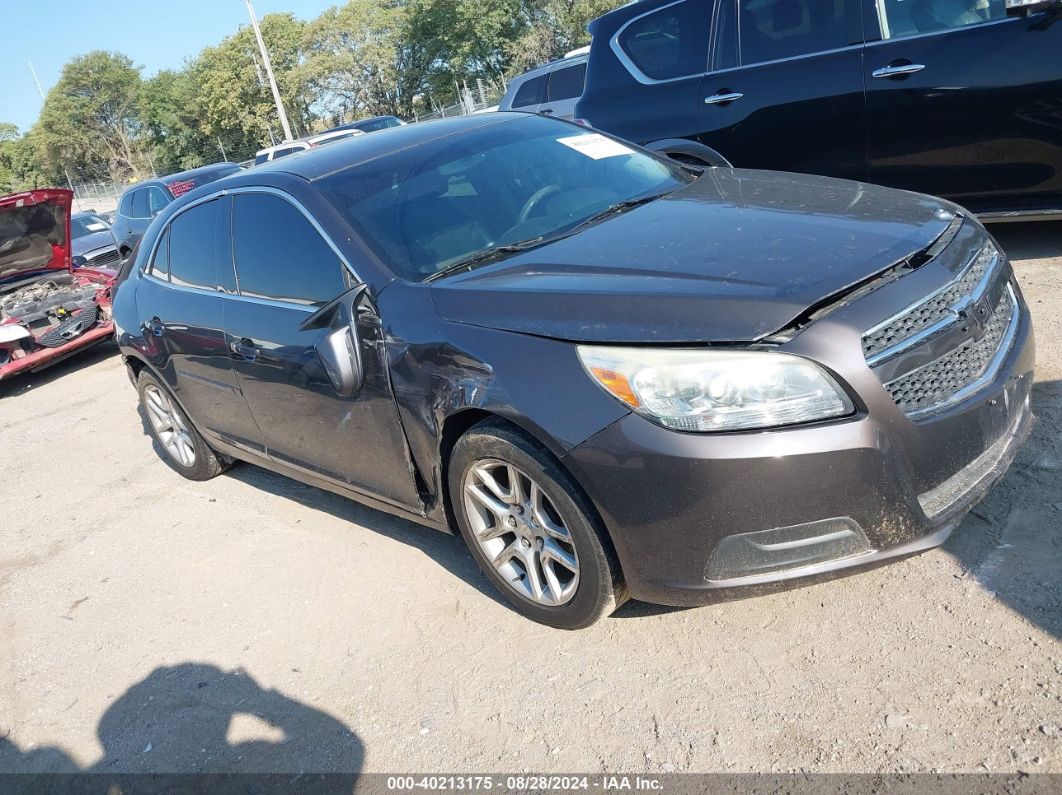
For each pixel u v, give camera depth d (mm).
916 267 2561
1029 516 2932
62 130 84688
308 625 3473
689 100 6086
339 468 3684
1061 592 2574
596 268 2824
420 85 59125
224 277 4078
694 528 2418
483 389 2723
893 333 2412
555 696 2738
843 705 2412
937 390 2469
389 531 4043
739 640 2764
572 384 2541
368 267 3268
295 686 3127
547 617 2984
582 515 2621
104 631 3832
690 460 2354
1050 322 4305
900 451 2365
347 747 2770
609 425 2463
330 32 57969
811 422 2328
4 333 8430
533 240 3293
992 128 4926
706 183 3652
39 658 3746
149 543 4578
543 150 3902
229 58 66625
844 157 5543
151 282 4770
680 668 2711
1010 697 2281
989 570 2748
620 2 39875
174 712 3158
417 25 56219
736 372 2344
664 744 2449
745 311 2400
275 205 3766
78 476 5887
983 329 2613
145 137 87188
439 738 2703
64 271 9352
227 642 3504
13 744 3217
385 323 3105
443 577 3545
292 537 4234
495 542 3059
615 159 3959
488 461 2865
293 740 2863
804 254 2613
